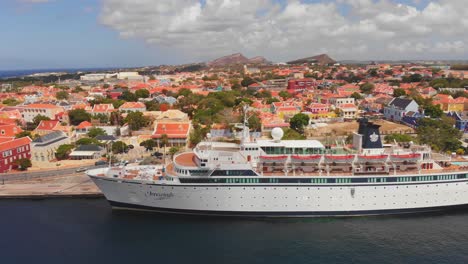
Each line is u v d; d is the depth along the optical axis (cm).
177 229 5378
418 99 16050
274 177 5394
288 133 10512
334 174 5544
